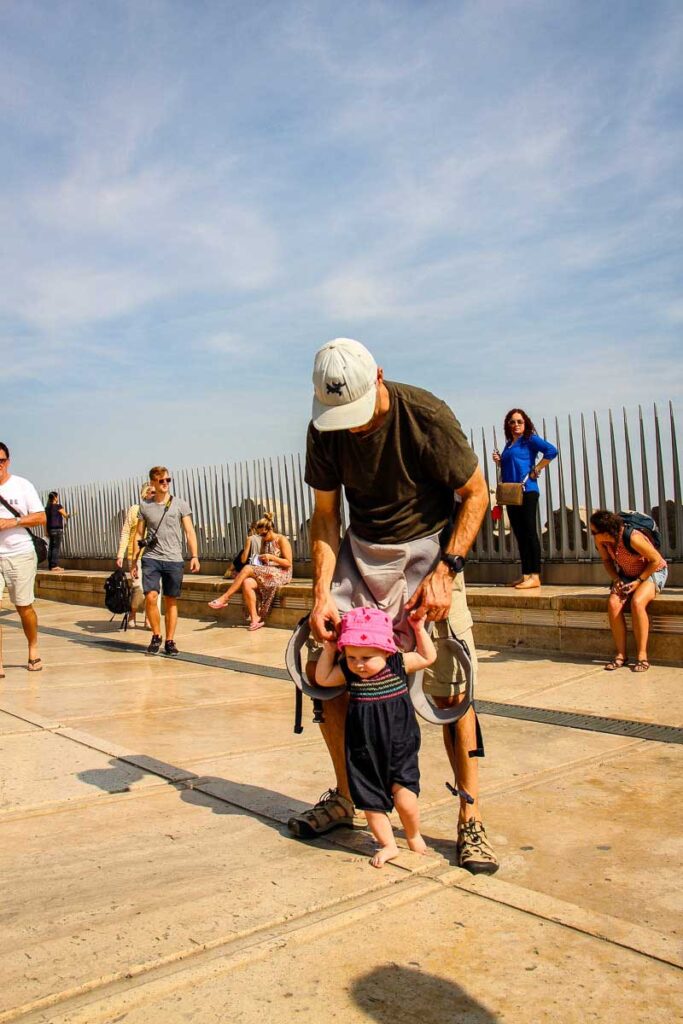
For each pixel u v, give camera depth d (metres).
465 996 2.35
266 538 11.09
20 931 2.76
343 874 3.16
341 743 3.61
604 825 3.74
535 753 4.90
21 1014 2.27
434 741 5.23
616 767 4.57
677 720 5.46
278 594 11.01
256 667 8.27
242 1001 2.34
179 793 4.27
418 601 3.24
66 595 16.56
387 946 2.63
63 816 3.94
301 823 3.55
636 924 2.81
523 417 9.80
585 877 3.21
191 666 8.45
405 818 3.28
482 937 2.68
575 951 2.59
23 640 10.65
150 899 2.98
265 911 2.86
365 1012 2.28
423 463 3.24
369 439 3.20
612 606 7.16
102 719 6.02
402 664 3.29
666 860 3.35
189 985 2.42
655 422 9.14
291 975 2.47
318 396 3.12
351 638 3.15
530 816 3.88
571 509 9.98
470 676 3.29
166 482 9.26
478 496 3.28
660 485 9.11
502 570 10.61
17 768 4.69
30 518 7.94
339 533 3.58
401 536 3.36
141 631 11.39
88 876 3.22
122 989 2.39
